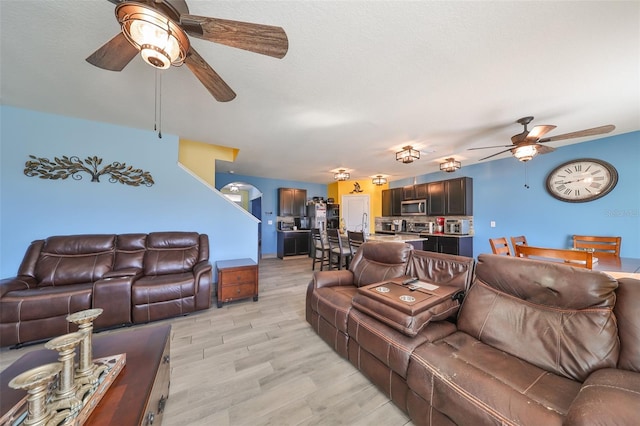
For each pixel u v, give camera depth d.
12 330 1.96
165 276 2.74
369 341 1.58
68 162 2.71
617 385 0.84
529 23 1.31
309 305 2.41
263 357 1.91
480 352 1.28
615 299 1.12
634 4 1.17
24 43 1.51
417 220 6.02
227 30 1.05
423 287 1.77
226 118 2.65
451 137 3.21
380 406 1.43
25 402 0.90
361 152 3.99
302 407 1.41
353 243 4.11
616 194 3.13
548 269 1.33
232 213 3.63
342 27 1.36
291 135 3.17
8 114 2.48
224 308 2.94
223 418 1.33
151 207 3.12
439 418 1.11
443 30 1.37
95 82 1.97
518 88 1.99
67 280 2.43
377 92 2.07
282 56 1.20
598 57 1.58
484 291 1.55
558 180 3.65
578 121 2.65
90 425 0.81
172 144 3.22
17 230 2.52
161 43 1.05
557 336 1.17
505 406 0.90
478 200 4.79
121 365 1.13
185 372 1.72
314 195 7.62
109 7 1.25
